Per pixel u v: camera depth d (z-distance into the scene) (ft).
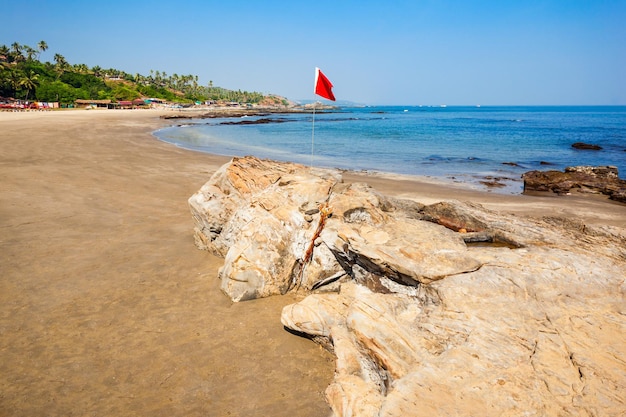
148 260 35.55
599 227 32.24
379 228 30.48
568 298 20.59
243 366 22.25
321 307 24.25
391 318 20.57
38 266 33.14
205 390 20.40
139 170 74.18
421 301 22.70
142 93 530.68
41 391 19.93
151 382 20.84
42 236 39.50
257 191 37.42
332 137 181.68
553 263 23.24
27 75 374.43
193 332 25.16
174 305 28.27
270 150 127.13
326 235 29.45
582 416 14.33
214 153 107.76
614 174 85.10
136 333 24.88
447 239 27.78
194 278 32.50
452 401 15.19
